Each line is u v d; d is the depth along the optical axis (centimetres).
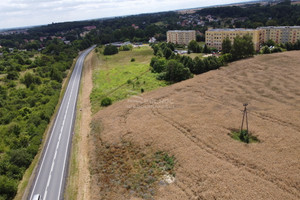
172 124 4975
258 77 7506
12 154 4284
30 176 4100
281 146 3853
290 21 17525
